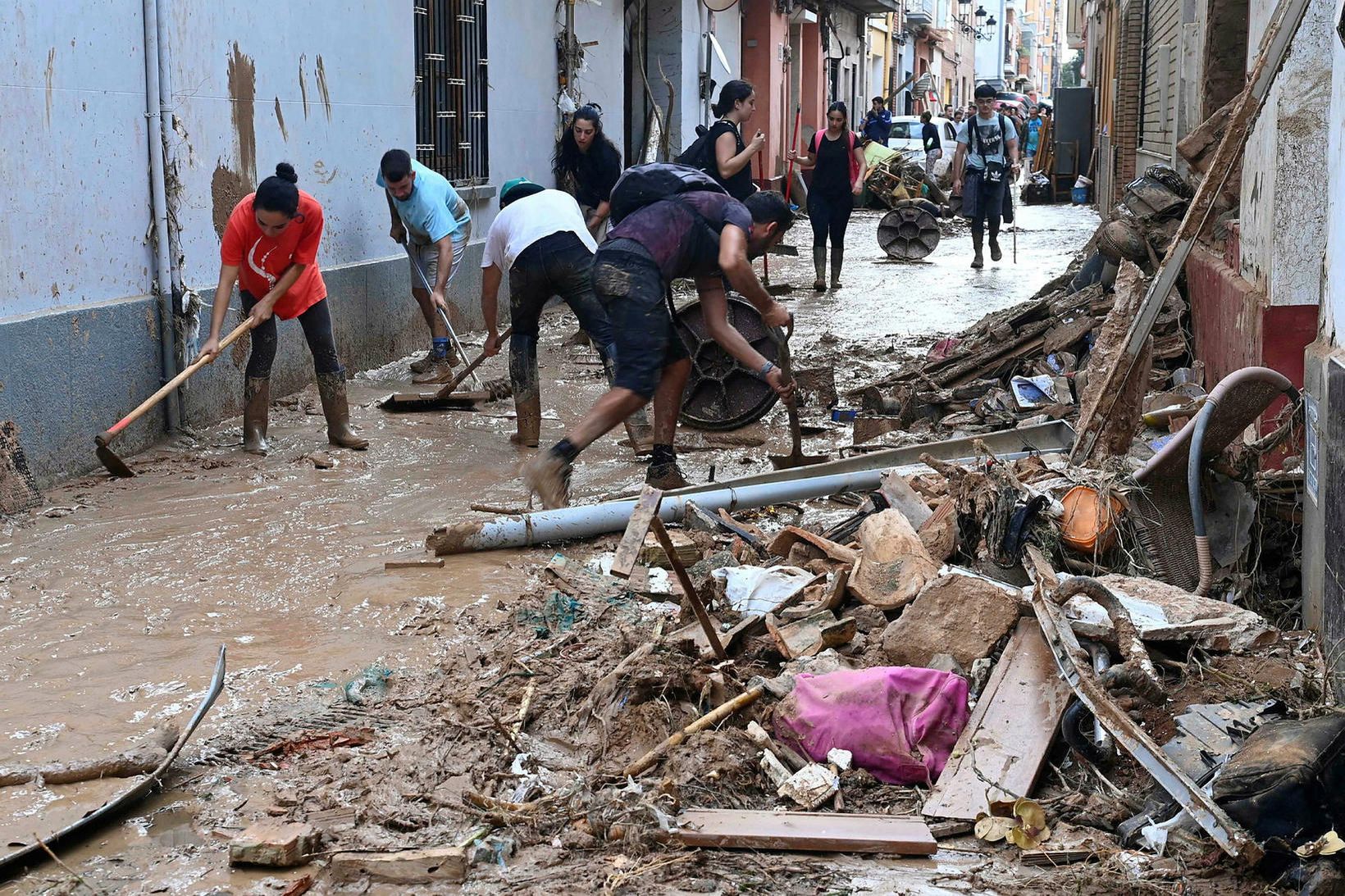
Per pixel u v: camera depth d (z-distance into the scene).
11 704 4.23
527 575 5.51
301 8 9.67
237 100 8.84
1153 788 3.57
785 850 3.38
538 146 14.59
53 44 7.00
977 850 3.41
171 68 8.07
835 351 10.96
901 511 5.34
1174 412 6.21
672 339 6.62
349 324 10.38
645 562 5.43
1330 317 4.50
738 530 5.68
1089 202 31.42
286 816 3.53
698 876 3.25
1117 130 20.55
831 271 15.32
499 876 3.26
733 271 5.80
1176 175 9.02
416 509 6.51
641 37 18.45
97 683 4.41
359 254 10.73
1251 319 6.47
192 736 4.00
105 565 5.63
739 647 4.44
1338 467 4.11
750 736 3.82
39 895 3.14
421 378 10.27
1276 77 5.68
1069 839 3.41
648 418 7.91
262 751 3.91
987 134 17.08
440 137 12.20
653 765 3.75
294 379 9.62
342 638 4.82
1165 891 3.16
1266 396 4.75
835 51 38.09
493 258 7.76
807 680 3.96
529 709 4.10
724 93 9.81
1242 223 7.17
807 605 4.68
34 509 6.46
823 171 14.85
